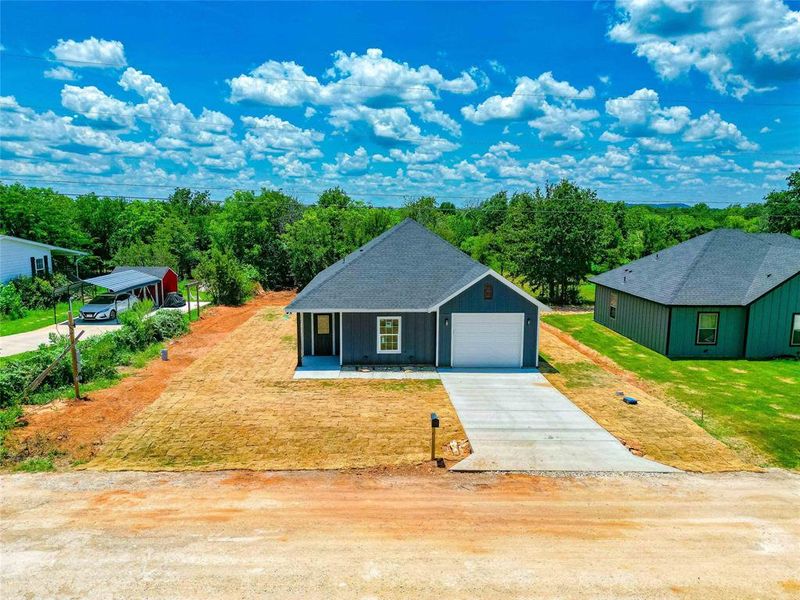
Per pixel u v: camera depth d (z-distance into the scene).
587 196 32.62
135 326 20.92
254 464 11.00
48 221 44.25
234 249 43.56
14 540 8.05
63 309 32.50
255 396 15.41
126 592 6.88
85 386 15.38
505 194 66.31
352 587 7.05
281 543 8.06
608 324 26.67
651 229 51.91
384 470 10.80
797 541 8.32
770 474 10.87
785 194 40.91
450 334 18.69
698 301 20.33
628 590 7.05
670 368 19.09
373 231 44.38
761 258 22.62
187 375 17.59
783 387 16.72
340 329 18.84
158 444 11.91
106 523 8.59
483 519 8.88
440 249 21.30
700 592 7.03
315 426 13.09
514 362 18.95
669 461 11.40
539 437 12.59
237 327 26.28
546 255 33.12
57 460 10.98
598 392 16.17
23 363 14.84
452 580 7.22
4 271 33.19
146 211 56.62
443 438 12.46
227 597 6.82
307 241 42.06
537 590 7.03
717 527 8.73
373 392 15.93
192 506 9.20
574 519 8.92
